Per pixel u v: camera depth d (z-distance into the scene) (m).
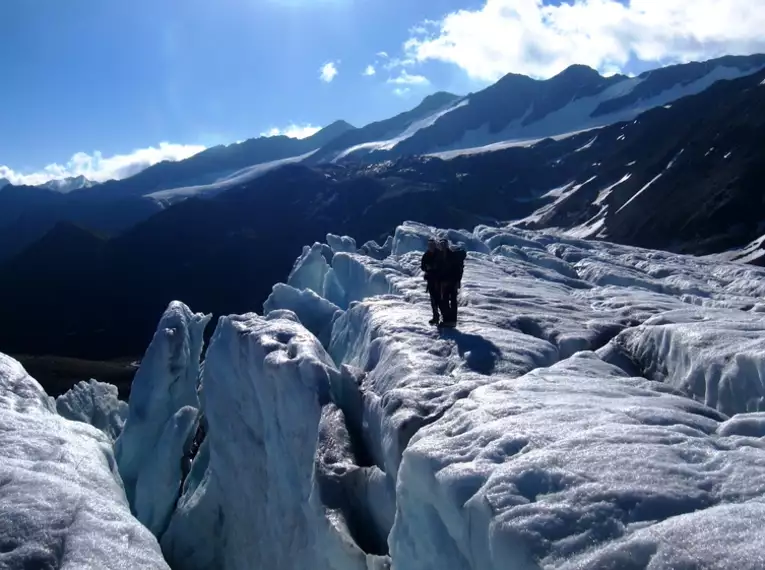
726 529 3.39
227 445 13.52
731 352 7.20
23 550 4.89
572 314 11.86
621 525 3.74
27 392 8.34
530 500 4.21
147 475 15.91
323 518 7.99
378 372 9.76
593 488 4.09
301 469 9.98
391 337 10.26
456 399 7.39
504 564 3.94
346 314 14.79
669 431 4.91
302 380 10.38
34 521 5.21
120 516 5.57
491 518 4.18
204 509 13.77
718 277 22.33
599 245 29.23
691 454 4.46
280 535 10.42
